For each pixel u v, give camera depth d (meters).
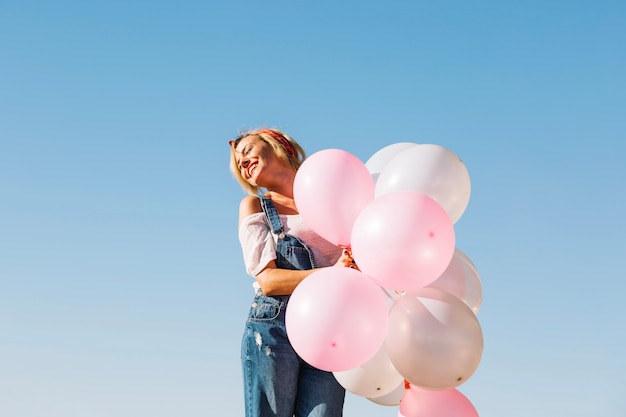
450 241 3.21
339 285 3.16
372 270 3.20
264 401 3.50
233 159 3.99
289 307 3.23
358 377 3.34
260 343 3.51
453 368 3.21
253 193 4.02
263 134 3.93
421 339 3.21
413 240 3.12
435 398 3.39
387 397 3.56
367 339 3.14
